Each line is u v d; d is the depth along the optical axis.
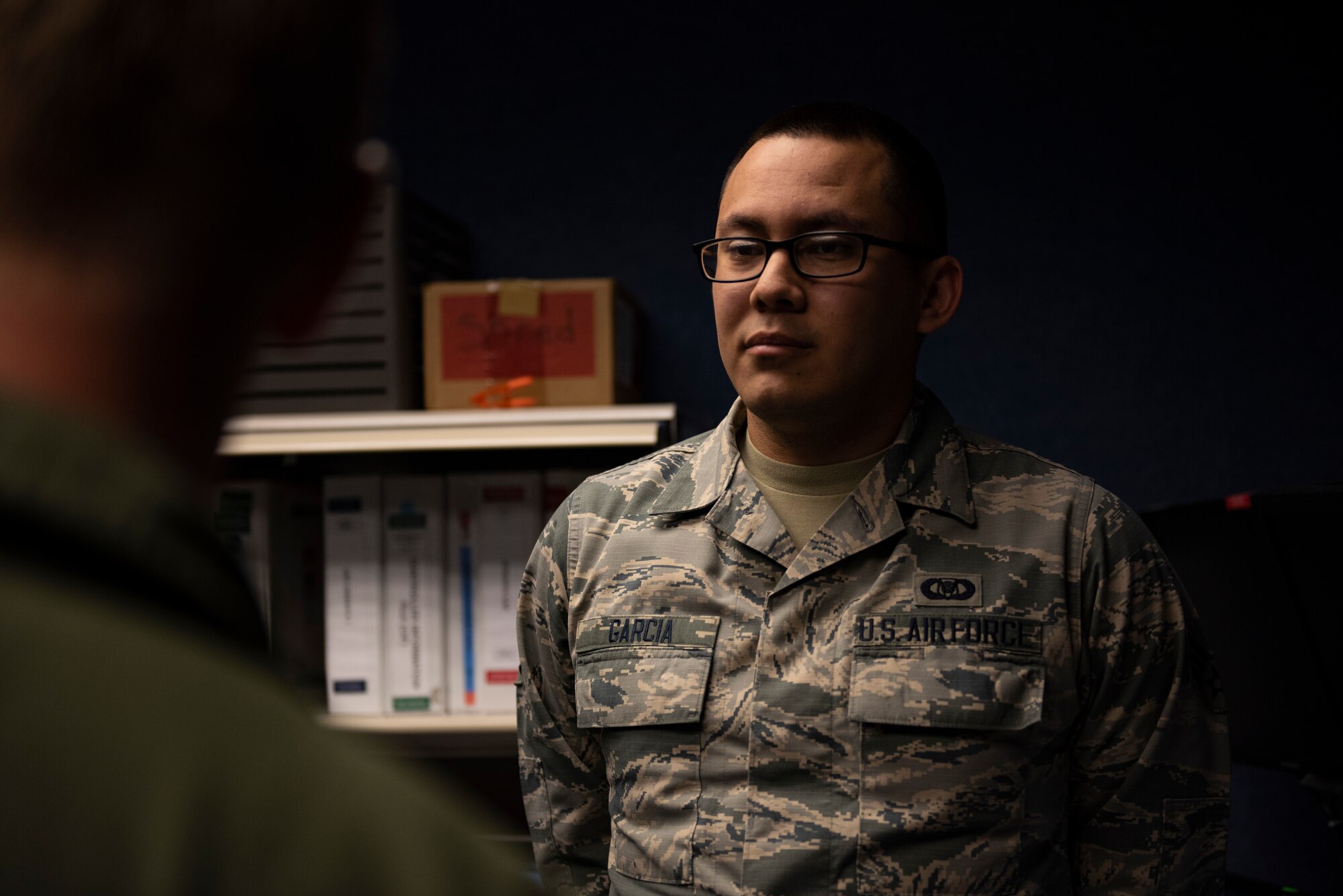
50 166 0.23
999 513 1.11
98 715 0.19
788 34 2.28
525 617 1.26
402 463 2.11
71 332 0.23
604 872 1.23
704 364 2.27
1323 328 2.11
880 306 1.10
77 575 0.21
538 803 1.25
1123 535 1.07
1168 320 2.16
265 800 0.20
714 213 2.28
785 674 1.06
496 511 1.87
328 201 0.28
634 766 1.09
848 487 1.15
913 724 1.01
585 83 2.34
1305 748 1.56
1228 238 2.14
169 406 0.25
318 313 0.29
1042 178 2.20
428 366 1.94
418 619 1.88
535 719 1.24
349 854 0.20
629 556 1.17
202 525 0.23
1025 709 1.02
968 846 0.99
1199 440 2.14
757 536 1.13
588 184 2.32
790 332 1.08
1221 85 2.16
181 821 0.19
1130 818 1.05
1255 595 1.57
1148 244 2.17
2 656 0.19
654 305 2.29
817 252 1.09
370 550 1.89
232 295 0.26
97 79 0.23
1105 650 1.05
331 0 0.27
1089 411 2.17
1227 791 1.08
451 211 2.36
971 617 1.05
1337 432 2.10
